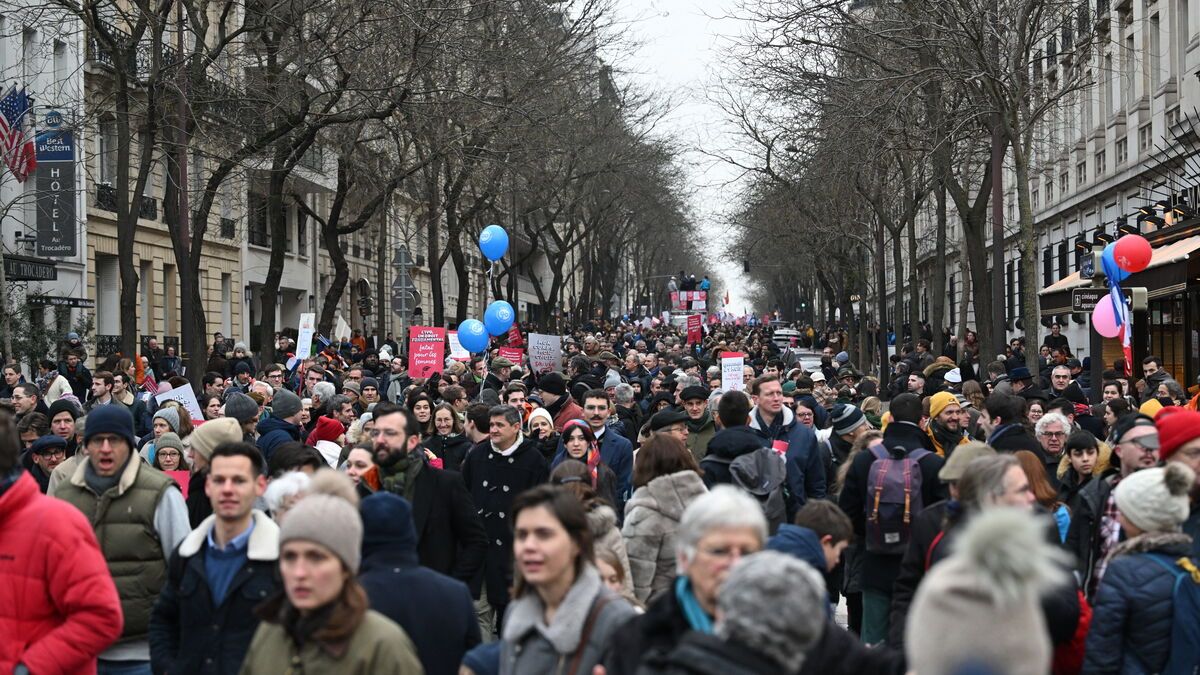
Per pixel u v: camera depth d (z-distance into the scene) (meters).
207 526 8.52
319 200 75.06
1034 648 3.73
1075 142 66.12
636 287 147.25
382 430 11.09
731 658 4.87
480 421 14.24
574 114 56.09
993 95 30.45
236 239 61.72
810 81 38.12
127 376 24.78
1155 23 52.41
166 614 8.55
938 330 47.12
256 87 36.41
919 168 42.84
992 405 13.88
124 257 31.80
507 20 43.12
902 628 9.28
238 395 15.80
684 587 6.10
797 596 4.85
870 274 79.19
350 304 82.00
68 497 9.86
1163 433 9.28
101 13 42.28
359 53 35.81
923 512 9.44
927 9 31.73
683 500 10.71
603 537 9.49
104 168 49.97
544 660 6.97
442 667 7.58
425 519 11.13
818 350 100.75
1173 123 48.62
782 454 13.61
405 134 47.22
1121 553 8.20
